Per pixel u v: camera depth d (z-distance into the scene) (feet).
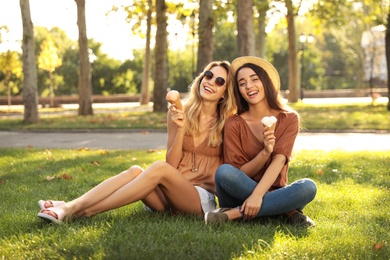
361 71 169.17
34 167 30.25
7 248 12.76
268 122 14.67
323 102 131.03
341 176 25.91
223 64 16.34
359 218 16.79
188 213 15.62
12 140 56.18
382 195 20.70
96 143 51.16
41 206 14.92
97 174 26.66
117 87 220.64
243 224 15.01
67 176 25.57
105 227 14.17
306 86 233.96
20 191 22.24
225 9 90.74
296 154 36.19
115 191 14.94
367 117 71.61
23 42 76.74
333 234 14.42
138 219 15.44
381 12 103.40
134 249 12.30
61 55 221.87
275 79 16.28
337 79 247.09
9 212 17.26
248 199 14.64
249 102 15.93
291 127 15.65
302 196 14.78
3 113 121.90
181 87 216.13
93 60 219.20
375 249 12.92
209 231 13.88
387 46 86.58
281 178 15.53
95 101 181.57
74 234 13.44
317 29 116.26
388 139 51.49
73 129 67.21
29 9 76.28
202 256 12.10
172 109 15.61
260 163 15.20
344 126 61.77
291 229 14.65
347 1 107.76
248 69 15.88
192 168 16.24
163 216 15.85
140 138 55.62
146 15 112.78
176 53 219.82
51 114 108.47
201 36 79.56
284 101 16.16
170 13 96.48
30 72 76.79
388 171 27.30
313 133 58.65
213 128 16.16
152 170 14.76
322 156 34.50
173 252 12.23
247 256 12.17
